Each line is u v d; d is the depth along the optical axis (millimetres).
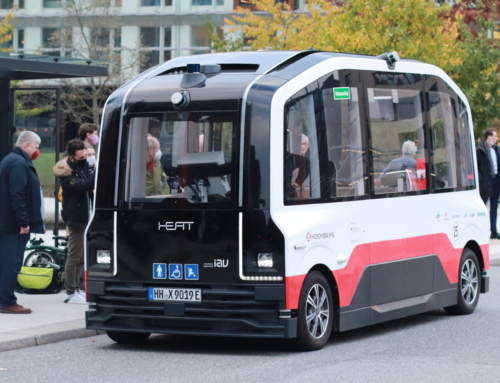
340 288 9602
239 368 8344
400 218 10664
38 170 15328
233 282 8883
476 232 12453
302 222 9062
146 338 10195
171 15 34375
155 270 9180
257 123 8922
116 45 34156
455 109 12133
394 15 23469
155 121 9312
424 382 7637
